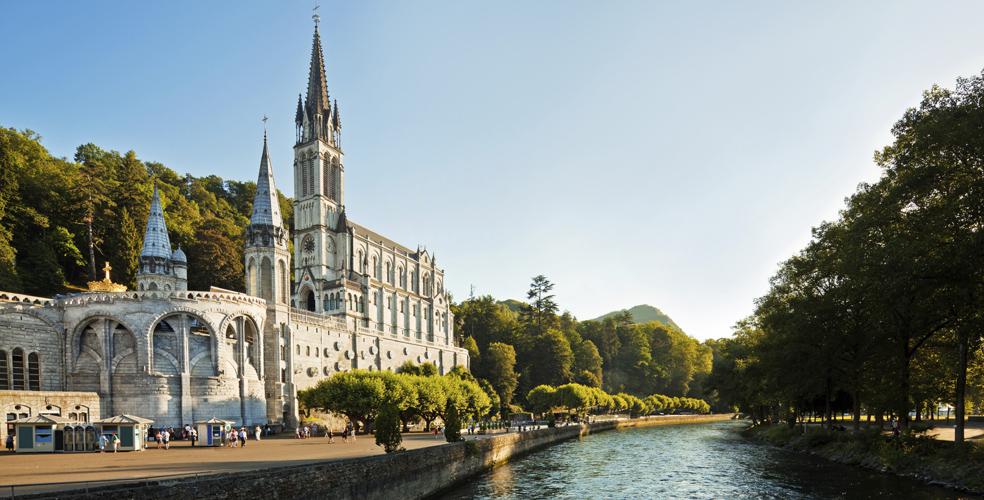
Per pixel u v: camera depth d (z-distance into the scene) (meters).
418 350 154.25
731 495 48.44
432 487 49.66
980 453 46.31
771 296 83.31
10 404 65.38
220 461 44.75
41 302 78.88
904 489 45.91
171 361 81.31
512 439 78.50
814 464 63.81
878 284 46.50
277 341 98.56
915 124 49.31
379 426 47.56
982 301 45.66
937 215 44.34
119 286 95.06
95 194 129.88
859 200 59.34
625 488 53.28
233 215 192.62
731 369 122.75
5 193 115.50
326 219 155.75
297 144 158.88
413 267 173.88
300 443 69.38
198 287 141.50
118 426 57.75
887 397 57.19
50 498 23.53
